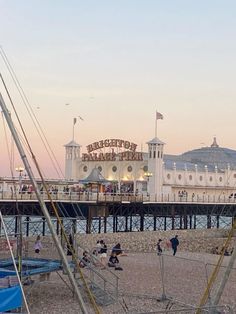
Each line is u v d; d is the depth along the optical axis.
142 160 110.06
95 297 34.47
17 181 77.06
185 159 137.12
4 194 70.25
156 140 109.06
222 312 31.39
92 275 36.59
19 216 38.41
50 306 33.34
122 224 109.44
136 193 93.00
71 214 81.44
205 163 136.62
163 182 110.88
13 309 25.36
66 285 36.41
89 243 70.19
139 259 57.22
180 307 34.22
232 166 139.62
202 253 70.56
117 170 112.44
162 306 34.34
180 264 53.44
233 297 36.97
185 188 116.69
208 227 110.31
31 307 32.88
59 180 89.62
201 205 106.75
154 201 92.31
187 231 86.75
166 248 76.00
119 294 37.25
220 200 108.12
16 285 26.61
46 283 39.00
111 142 114.88
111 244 73.44
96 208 82.62
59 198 76.06
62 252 18.28
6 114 18.30
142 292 38.12
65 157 117.44
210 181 124.88
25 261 36.12
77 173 116.81
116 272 46.97
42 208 18.44
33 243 51.03
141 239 77.69
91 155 115.44
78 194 79.00
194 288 40.50
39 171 23.44
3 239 50.22
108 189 91.31
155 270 49.03
